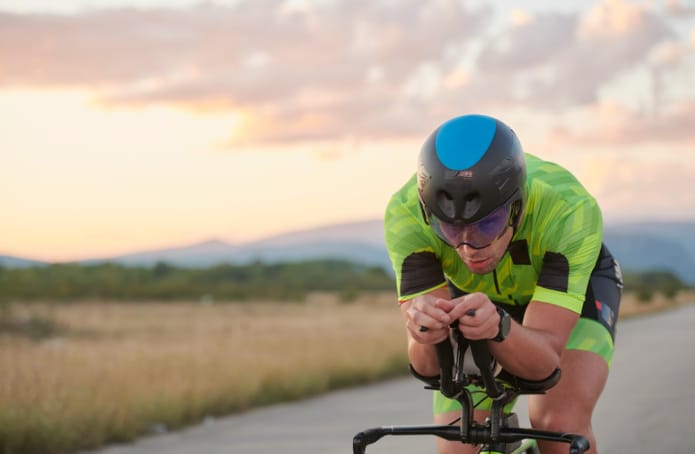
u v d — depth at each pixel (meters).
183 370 11.90
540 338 2.86
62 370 10.92
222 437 8.57
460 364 2.75
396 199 3.32
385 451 7.31
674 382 11.57
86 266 97.06
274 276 123.94
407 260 3.24
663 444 7.09
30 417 7.92
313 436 8.41
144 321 33.25
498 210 2.79
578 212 3.20
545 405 3.40
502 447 2.86
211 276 114.50
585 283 3.15
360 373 14.26
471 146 2.76
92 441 8.17
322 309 50.03
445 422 3.62
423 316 2.61
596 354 3.48
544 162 3.40
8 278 66.88
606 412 8.94
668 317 43.47
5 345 17.17
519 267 3.38
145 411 9.19
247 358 13.88
